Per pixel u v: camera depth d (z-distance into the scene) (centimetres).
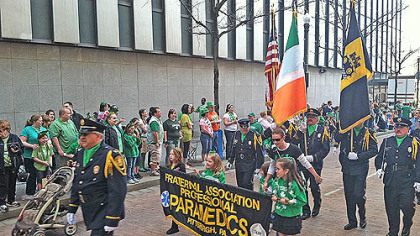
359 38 638
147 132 1049
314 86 2778
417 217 689
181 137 1111
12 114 1198
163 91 1680
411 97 3234
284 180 465
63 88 1327
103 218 416
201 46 1786
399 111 2522
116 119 864
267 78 846
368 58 634
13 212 707
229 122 1251
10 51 1187
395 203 574
